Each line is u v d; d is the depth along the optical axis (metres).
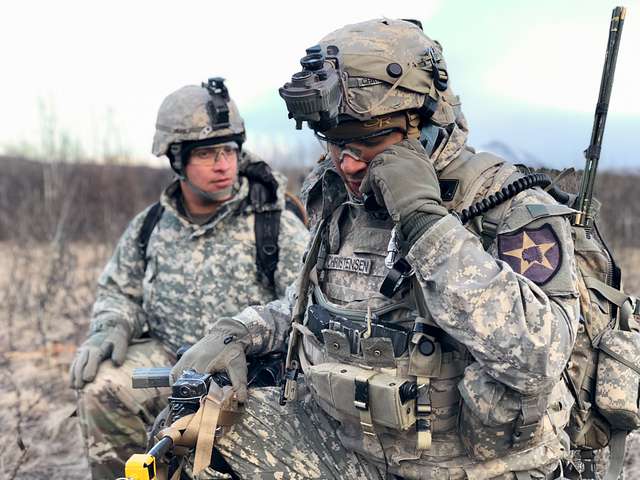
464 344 1.75
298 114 1.79
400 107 1.86
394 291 1.88
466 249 1.74
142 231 3.34
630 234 9.29
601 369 2.08
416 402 1.86
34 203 9.95
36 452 3.75
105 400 2.98
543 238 1.82
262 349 2.39
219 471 2.19
